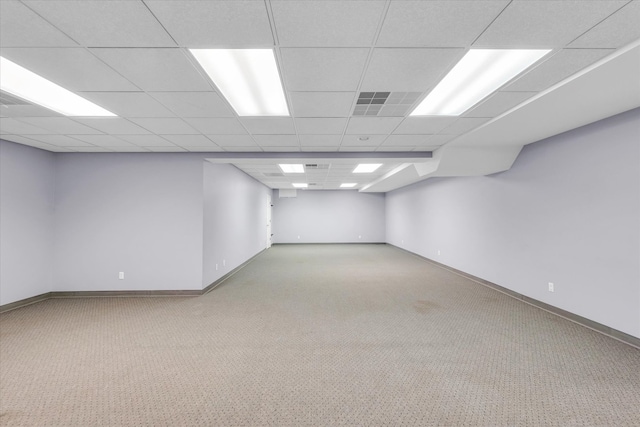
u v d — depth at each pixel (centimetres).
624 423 186
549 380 234
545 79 229
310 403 208
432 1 147
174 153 489
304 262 827
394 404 207
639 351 278
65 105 281
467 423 188
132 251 487
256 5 149
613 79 220
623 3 147
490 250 532
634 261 287
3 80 231
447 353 282
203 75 222
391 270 709
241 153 486
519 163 445
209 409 202
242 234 741
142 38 176
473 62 207
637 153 283
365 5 149
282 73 219
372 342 308
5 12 152
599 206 321
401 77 226
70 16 156
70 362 267
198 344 305
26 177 438
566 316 367
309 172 743
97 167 484
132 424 187
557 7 151
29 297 444
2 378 240
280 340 315
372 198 1274
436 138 396
